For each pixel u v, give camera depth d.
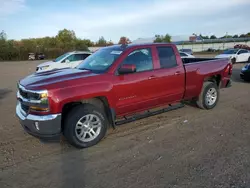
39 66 12.58
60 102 3.35
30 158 3.43
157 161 3.22
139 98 4.28
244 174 2.82
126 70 3.89
